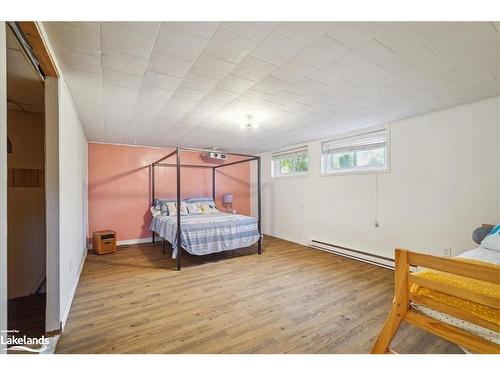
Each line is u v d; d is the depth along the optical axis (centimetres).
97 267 352
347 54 175
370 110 298
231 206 630
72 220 254
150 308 229
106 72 197
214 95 248
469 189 274
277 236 574
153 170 514
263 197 621
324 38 156
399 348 169
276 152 577
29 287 269
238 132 405
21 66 185
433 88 234
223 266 359
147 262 377
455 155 285
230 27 145
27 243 271
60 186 188
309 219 488
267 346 173
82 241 370
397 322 136
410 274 134
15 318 212
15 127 273
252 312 222
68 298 224
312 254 425
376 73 203
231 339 181
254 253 433
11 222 266
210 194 602
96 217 468
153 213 504
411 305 137
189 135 425
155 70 196
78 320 207
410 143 326
